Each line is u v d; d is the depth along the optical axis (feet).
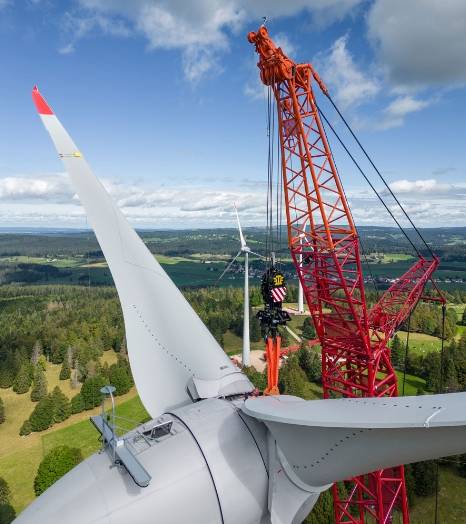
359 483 137.80
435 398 32.17
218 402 45.37
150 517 34.53
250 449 39.34
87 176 60.39
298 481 39.81
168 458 37.04
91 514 34.32
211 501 36.11
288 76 130.93
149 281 59.00
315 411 35.37
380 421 29.35
